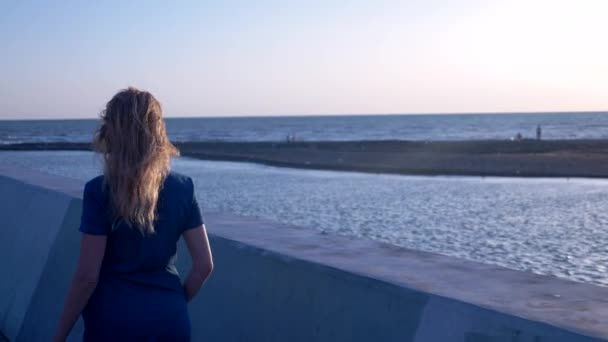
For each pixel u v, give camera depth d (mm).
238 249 4410
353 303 3510
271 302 4035
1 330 6465
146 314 2746
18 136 122500
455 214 19828
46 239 6172
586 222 17922
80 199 5941
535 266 12008
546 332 2652
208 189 28438
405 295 3240
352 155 51438
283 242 4410
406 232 16312
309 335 3713
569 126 148750
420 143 68562
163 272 2848
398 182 31578
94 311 2779
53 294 5738
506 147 57688
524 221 18188
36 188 6957
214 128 173375
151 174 2734
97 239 2730
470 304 2961
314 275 3787
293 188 28641
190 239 2951
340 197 24922
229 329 4305
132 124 2725
